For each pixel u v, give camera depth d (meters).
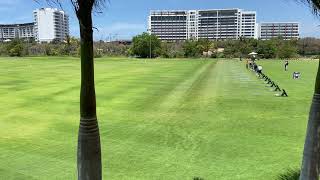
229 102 25.38
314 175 7.46
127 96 28.17
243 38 138.00
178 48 132.25
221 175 11.75
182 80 40.72
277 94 29.22
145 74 48.62
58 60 88.69
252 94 29.27
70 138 16.11
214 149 14.45
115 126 18.30
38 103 24.70
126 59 104.56
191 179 11.45
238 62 88.19
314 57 111.25
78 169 6.07
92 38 5.64
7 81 38.03
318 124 7.25
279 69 60.59
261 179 11.37
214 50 129.12
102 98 27.06
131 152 14.08
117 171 12.14
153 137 16.22
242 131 17.30
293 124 18.73
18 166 12.59
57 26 162.00
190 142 15.44
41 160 13.22
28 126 18.33
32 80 39.19
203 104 24.66
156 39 127.38
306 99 26.61
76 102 25.12
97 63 79.94
